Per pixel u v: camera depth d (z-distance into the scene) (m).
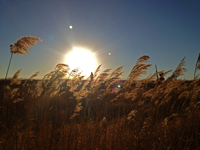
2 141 0.89
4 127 1.02
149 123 1.04
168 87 1.17
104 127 1.04
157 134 1.00
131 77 1.23
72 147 0.85
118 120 1.09
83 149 0.87
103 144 0.89
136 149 0.91
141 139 0.99
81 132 0.96
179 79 1.17
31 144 0.90
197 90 1.11
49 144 0.85
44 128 0.99
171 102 1.25
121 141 0.91
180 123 1.07
